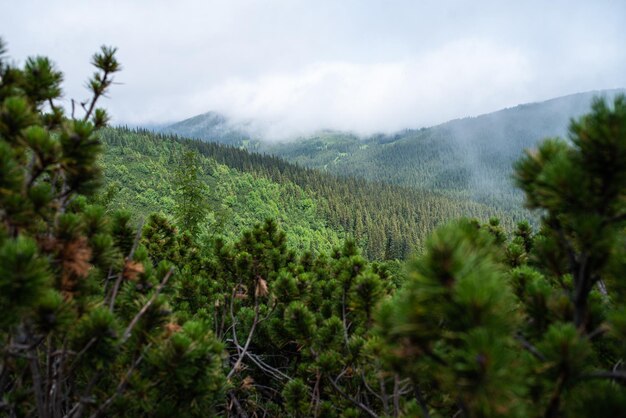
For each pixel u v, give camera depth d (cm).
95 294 339
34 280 191
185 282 578
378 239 14488
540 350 190
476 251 184
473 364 152
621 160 182
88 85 320
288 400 391
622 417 173
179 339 264
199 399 290
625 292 208
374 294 316
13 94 276
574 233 213
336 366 371
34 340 236
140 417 297
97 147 252
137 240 303
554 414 186
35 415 279
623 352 212
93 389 300
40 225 274
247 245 648
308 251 710
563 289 259
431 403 278
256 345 604
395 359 213
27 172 247
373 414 346
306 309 391
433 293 167
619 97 185
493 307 158
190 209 2616
